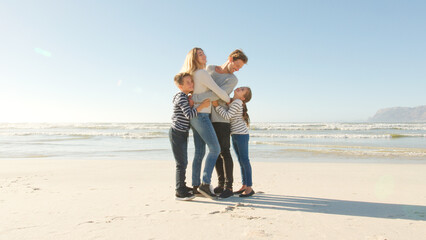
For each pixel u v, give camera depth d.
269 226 2.35
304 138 17.59
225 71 3.64
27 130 33.09
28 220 2.52
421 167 6.61
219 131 3.49
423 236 2.11
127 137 19.64
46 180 5.12
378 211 2.86
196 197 3.55
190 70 3.39
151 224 2.41
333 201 3.33
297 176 5.46
